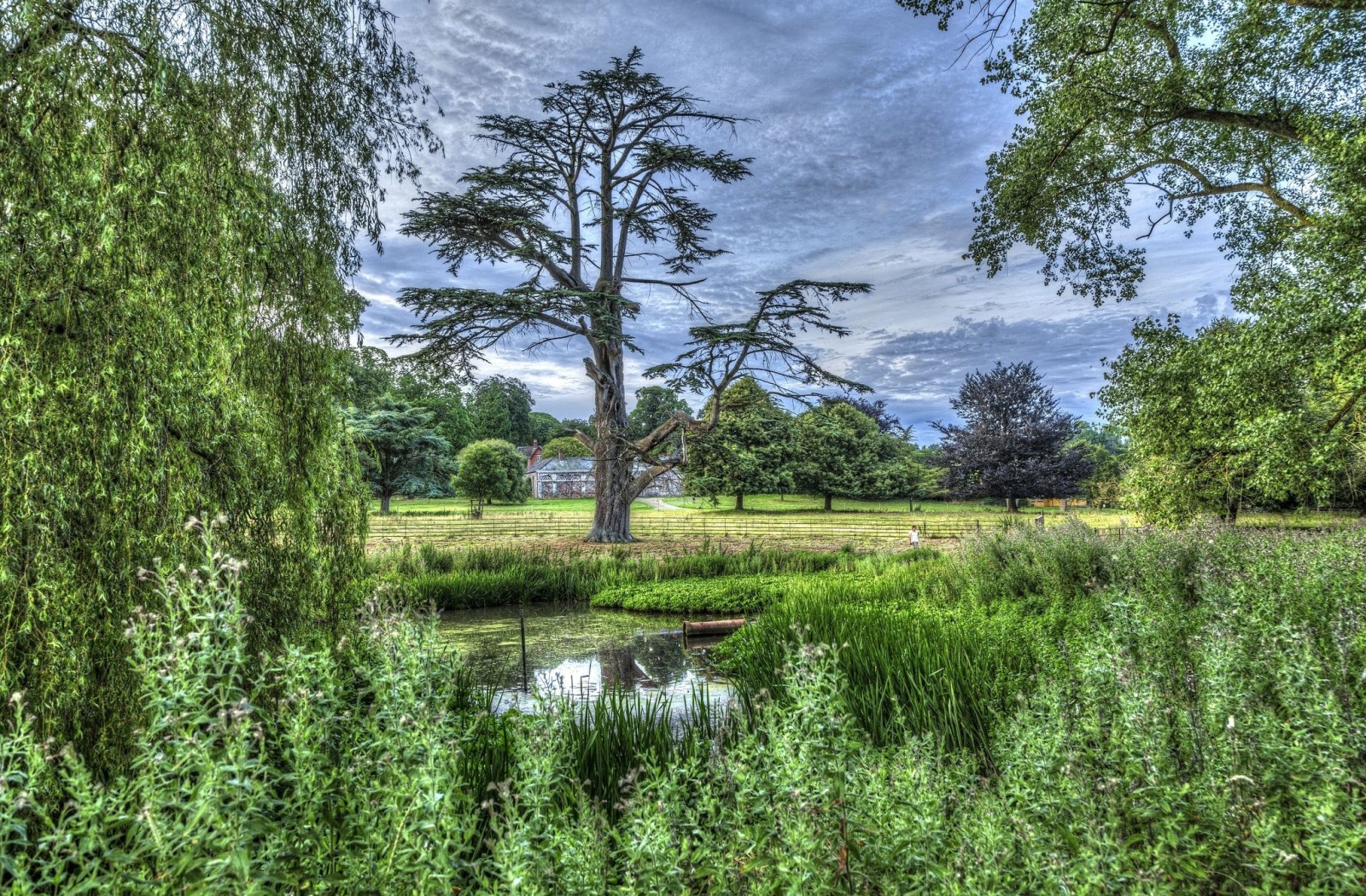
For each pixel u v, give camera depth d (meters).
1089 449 49.12
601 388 27.81
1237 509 14.28
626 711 5.31
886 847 2.27
